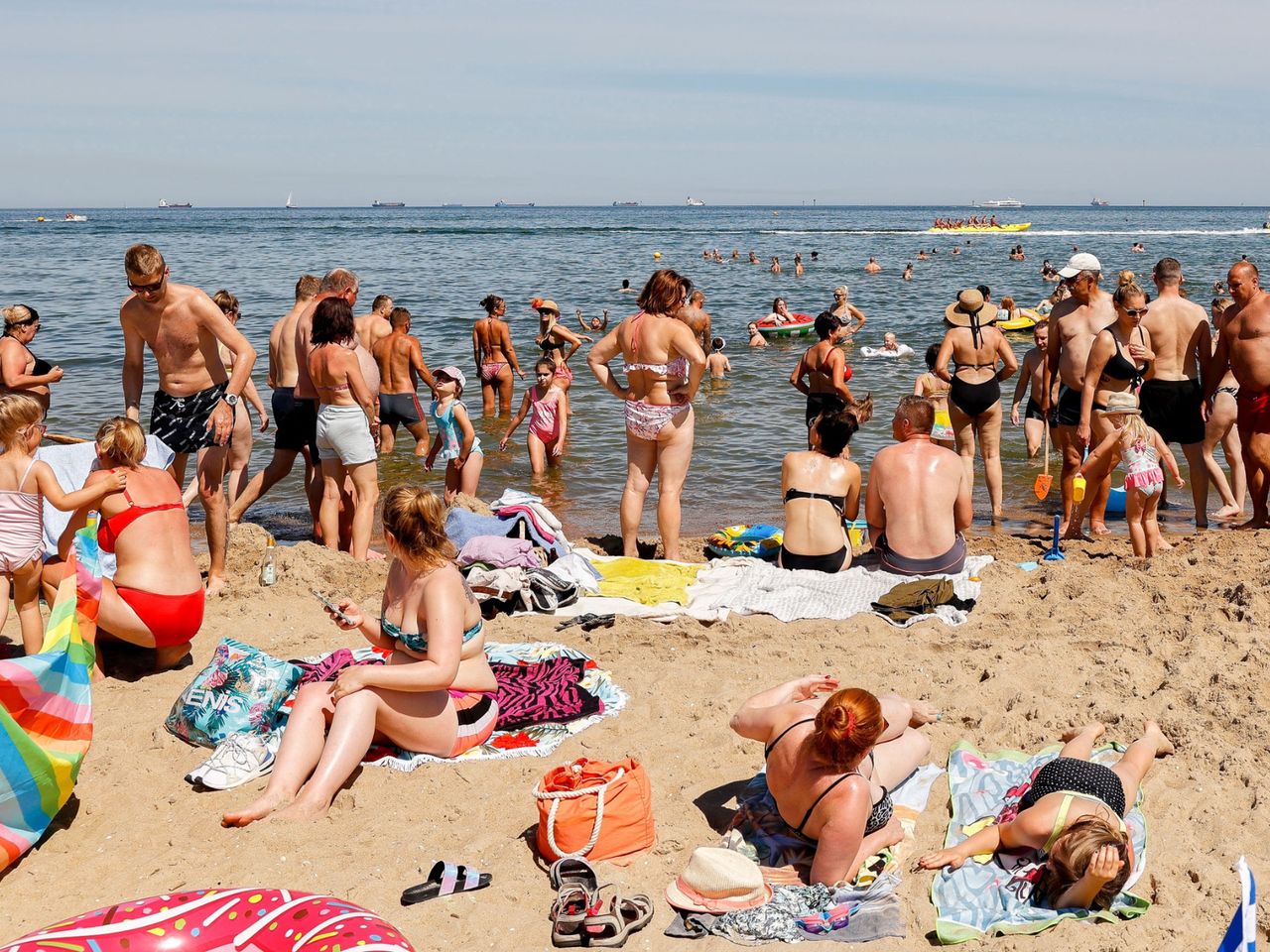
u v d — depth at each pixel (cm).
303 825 453
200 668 618
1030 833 429
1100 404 869
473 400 1648
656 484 1193
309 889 413
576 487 1169
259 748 504
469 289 3616
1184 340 930
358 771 499
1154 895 410
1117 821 426
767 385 1784
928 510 740
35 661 442
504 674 590
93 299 3141
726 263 5353
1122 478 1186
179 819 466
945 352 1026
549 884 421
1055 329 965
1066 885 404
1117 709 544
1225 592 696
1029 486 1161
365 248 6844
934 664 611
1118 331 859
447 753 512
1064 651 620
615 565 787
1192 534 925
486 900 409
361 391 822
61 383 1659
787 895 409
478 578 710
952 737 536
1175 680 574
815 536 777
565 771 452
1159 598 700
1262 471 901
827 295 3525
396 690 488
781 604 705
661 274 820
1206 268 4691
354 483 842
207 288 3584
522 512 788
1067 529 935
